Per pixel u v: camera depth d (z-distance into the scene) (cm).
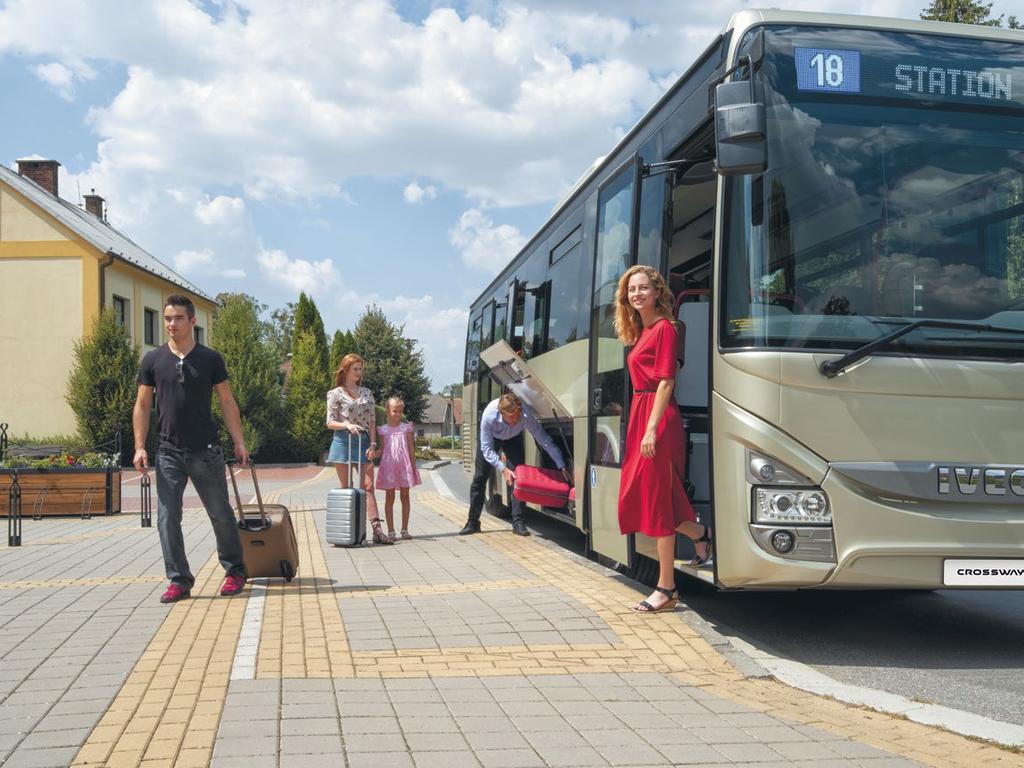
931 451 566
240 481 2762
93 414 3002
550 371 1108
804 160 593
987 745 409
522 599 698
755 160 559
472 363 1966
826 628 680
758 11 618
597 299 856
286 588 761
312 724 423
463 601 695
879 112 605
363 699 462
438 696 470
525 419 1096
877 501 560
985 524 562
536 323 1216
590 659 544
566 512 1007
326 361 4125
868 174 595
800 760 384
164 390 709
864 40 614
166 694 468
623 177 812
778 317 575
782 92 598
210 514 729
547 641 579
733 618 712
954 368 569
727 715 447
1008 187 607
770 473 566
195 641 578
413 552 976
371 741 402
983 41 627
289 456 4000
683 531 658
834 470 562
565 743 402
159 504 714
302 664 525
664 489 638
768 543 562
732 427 580
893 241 589
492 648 563
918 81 611
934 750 400
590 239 938
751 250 585
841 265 584
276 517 766
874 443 564
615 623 618
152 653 549
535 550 977
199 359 712
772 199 586
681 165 720
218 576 832
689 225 816
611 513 783
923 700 484
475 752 389
